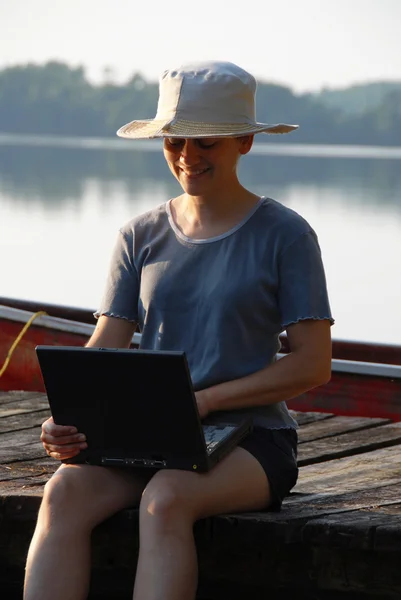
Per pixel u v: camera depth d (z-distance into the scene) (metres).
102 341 6.11
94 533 5.91
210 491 5.48
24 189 47.34
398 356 11.61
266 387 5.70
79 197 43.16
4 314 11.74
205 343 5.83
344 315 19.30
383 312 19.56
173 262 5.91
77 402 5.51
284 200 40.50
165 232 6.00
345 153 121.69
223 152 5.80
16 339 11.70
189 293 5.86
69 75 171.00
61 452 5.62
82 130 169.50
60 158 85.88
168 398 5.34
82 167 70.81
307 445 7.57
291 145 153.75
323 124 149.88
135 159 88.31
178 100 5.83
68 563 5.39
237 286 5.74
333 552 5.74
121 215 36.09
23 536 6.15
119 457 5.58
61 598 5.34
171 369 5.26
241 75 5.86
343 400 10.65
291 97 149.00
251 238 5.80
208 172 5.80
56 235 30.53
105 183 52.78
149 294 5.93
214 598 6.12
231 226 5.85
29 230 31.58
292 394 5.75
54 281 22.97
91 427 5.56
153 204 40.34
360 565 5.73
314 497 6.29
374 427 8.09
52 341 11.60
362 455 7.34
